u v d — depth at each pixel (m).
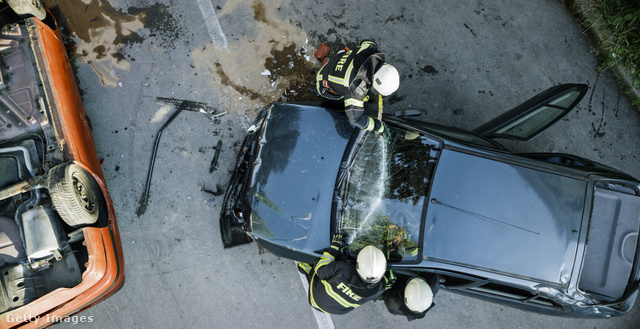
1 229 3.50
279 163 3.80
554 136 5.00
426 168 3.72
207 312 4.63
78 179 3.54
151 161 4.71
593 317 3.74
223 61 4.88
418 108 5.00
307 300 4.73
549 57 5.04
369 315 4.76
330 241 3.72
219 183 4.77
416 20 5.04
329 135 3.88
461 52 5.05
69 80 4.16
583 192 3.65
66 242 3.57
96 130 4.73
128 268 4.61
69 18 4.75
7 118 3.73
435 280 3.70
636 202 3.80
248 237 4.63
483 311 4.80
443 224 3.61
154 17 4.84
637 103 4.95
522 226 3.58
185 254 4.67
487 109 5.04
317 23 4.96
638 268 3.71
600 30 4.91
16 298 3.43
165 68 4.83
